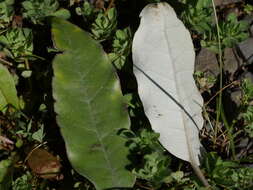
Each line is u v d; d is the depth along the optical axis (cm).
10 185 25
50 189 27
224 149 27
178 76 25
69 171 27
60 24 25
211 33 27
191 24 26
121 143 25
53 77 25
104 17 27
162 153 24
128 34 26
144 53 25
